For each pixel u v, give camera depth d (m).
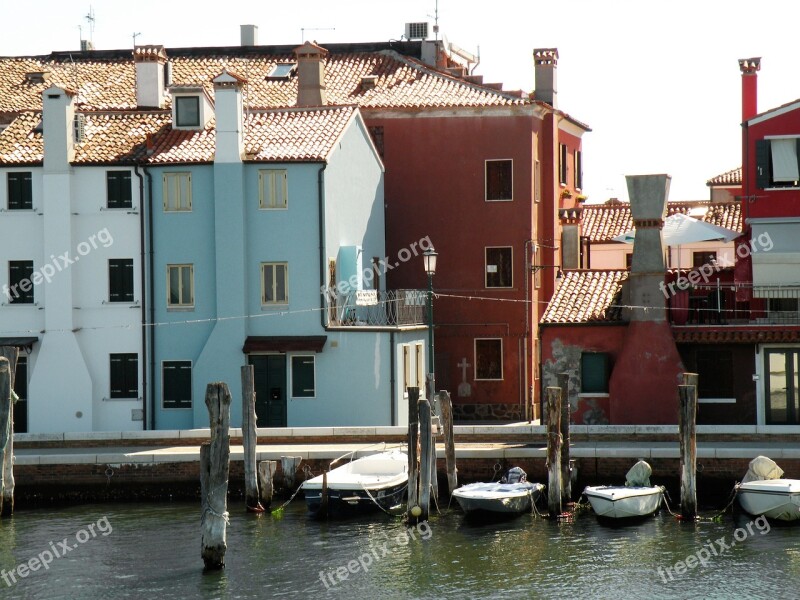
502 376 53.91
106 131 50.09
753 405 45.59
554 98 57.16
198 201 48.09
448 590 31.16
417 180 54.84
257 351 47.16
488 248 54.41
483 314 54.09
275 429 43.84
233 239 47.53
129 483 41.38
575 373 46.53
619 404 45.62
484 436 43.38
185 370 48.16
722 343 45.62
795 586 31.12
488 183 54.53
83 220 48.38
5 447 39.03
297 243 47.81
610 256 69.44
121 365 48.38
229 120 47.69
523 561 33.25
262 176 47.97
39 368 48.03
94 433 43.62
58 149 48.22
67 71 59.78
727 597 30.39
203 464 33.19
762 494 36.66
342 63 59.06
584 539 35.25
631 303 45.84
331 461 41.25
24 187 48.66
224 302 47.56
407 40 62.47
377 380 47.53
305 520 37.91
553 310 47.41
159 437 43.66
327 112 50.81
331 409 47.56
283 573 32.62
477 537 35.66
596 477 40.00
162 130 50.03
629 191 45.81
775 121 46.53
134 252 48.31
